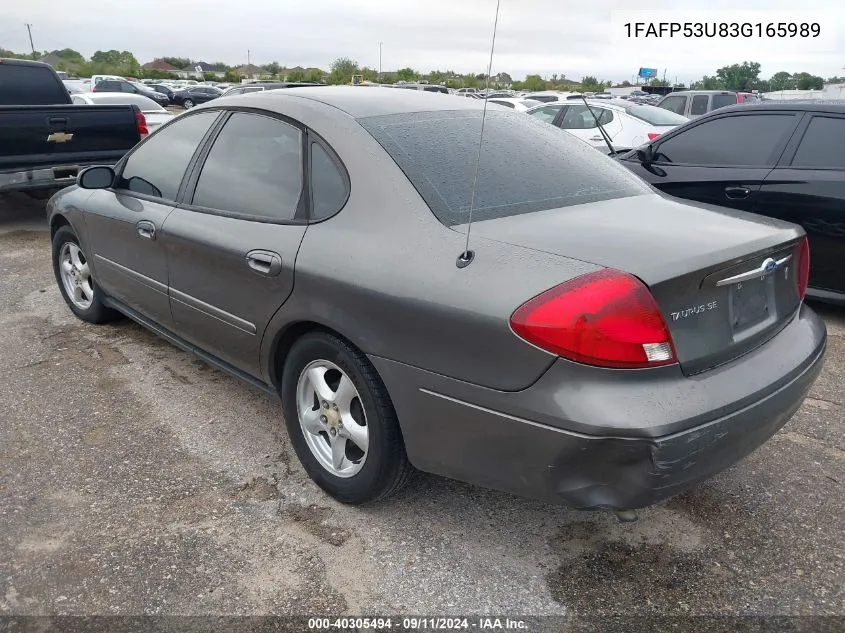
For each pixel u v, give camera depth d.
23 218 8.60
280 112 3.09
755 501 2.89
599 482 2.09
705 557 2.58
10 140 7.09
